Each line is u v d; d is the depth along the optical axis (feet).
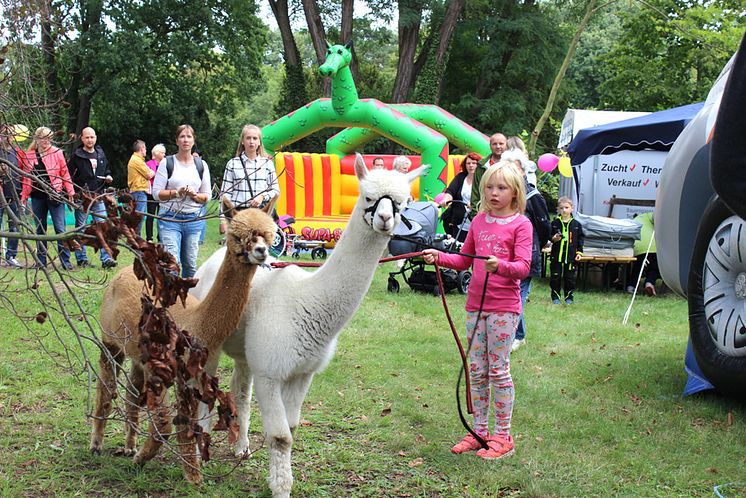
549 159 49.90
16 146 14.10
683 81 99.04
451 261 15.43
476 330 15.38
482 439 15.39
